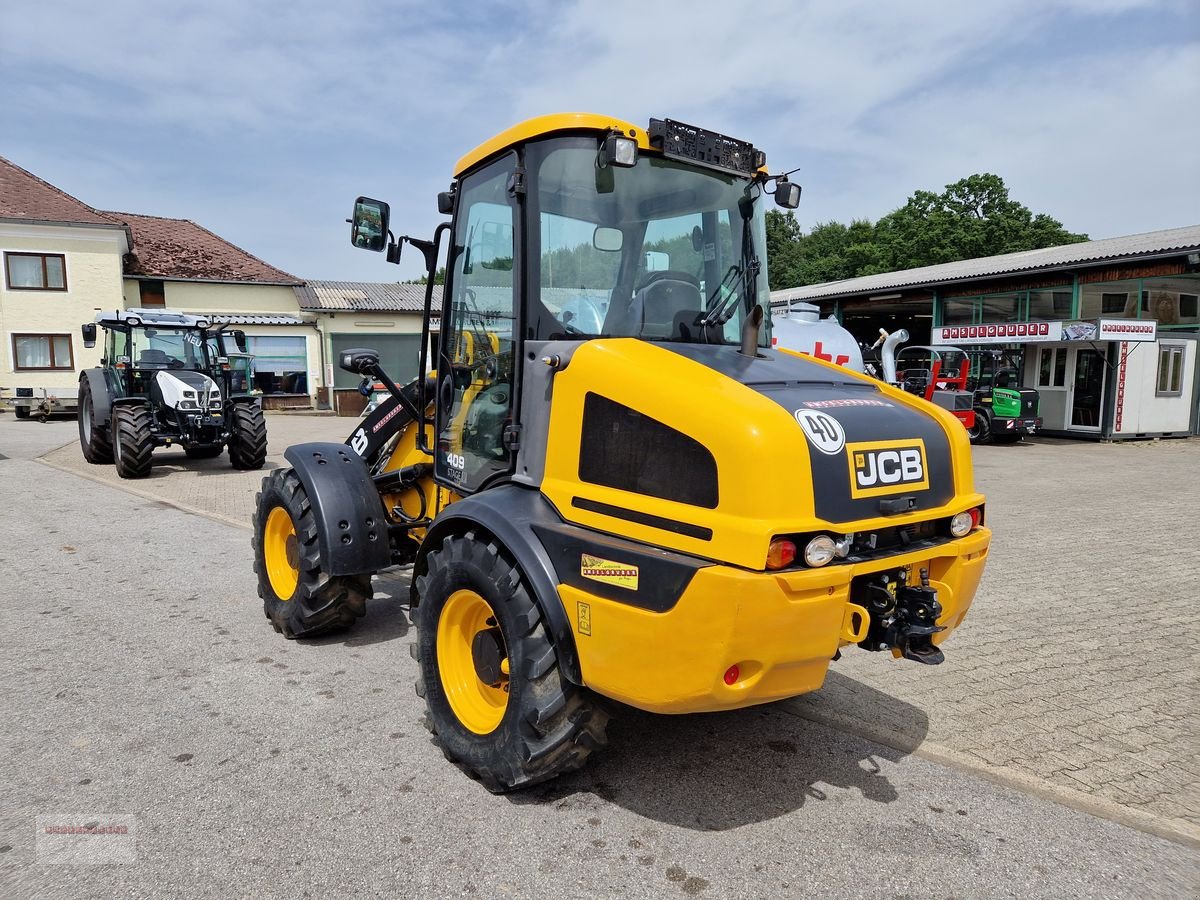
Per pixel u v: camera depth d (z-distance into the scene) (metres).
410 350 28.31
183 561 6.54
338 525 4.13
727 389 2.64
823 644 2.54
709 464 2.50
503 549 3.00
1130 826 2.93
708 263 3.41
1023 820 2.96
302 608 4.35
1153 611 5.43
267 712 3.77
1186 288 18.61
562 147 3.12
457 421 3.79
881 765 3.36
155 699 3.90
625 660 2.60
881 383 3.38
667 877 2.59
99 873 2.57
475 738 3.12
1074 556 6.97
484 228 3.51
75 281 24.20
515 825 2.87
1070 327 16.12
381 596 5.60
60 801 3.00
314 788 3.10
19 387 21.22
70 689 4.01
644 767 3.30
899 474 2.81
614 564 2.63
